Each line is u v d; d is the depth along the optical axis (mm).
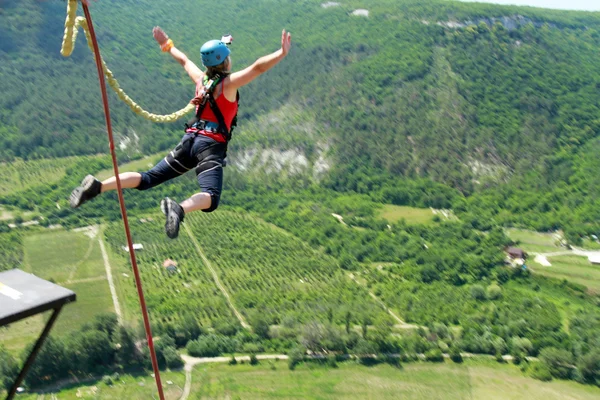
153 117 7711
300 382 46406
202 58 8148
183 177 93000
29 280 7055
